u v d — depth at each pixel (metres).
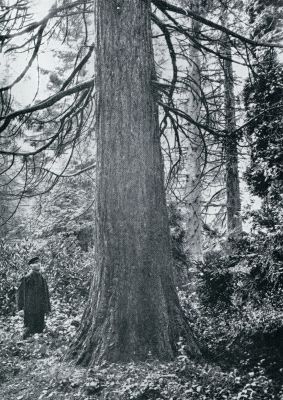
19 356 8.89
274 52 9.65
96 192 7.70
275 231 7.62
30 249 15.98
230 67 12.45
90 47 9.69
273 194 8.56
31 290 10.52
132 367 6.54
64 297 13.95
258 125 9.07
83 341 7.22
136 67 7.84
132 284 7.24
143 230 7.43
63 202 17.20
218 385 6.27
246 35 10.90
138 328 7.07
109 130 7.70
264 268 7.66
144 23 8.09
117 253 7.36
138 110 7.74
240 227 11.53
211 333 8.25
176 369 6.52
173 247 13.54
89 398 6.00
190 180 13.47
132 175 7.55
